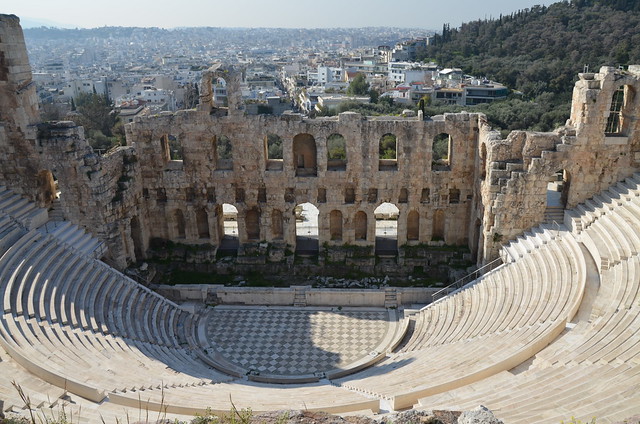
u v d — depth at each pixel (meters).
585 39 146.88
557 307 32.81
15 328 30.09
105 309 37.03
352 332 41.28
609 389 21.56
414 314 42.72
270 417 16.44
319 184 47.84
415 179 47.62
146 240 50.25
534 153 42.06
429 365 31.41
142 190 49.28
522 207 42.81
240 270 49.06
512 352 29.06
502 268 41.34
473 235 47.88
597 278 34.22
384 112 118.50
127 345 33.59
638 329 26.97
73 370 27.19
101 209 43.41
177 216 51.22
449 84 156.00
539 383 24.30
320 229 49.34
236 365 36.94
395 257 49.66
